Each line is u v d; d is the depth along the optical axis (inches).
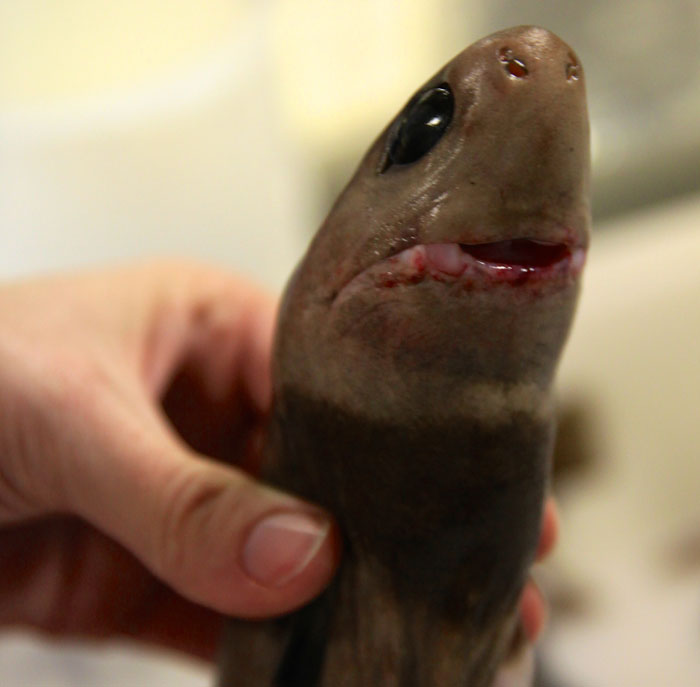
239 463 16.3
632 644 19.4
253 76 23.1
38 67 19.8
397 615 8.1
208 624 15.7
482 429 7.3
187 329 14.5
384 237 7.1
